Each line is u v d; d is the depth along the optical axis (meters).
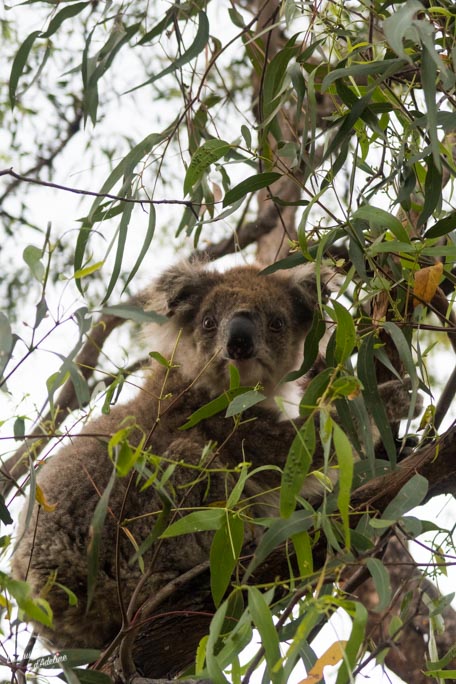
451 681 5.96
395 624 4.47
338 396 4.01
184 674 4.60
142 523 6.07
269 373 6.90
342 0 5.15
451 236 4.99
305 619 3.44
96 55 5.32
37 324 4.04
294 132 5.38
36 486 4.19
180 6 5.32
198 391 6.82
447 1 4.90
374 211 4.43
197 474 6.16
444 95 4.84
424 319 5.23
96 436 4.17
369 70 4.43
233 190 4.85
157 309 7.33
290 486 3.84
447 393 5.73
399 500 4.29
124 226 4.89
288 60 5.15
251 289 7.13
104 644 6.12
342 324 4.25
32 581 6.04
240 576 5.26
